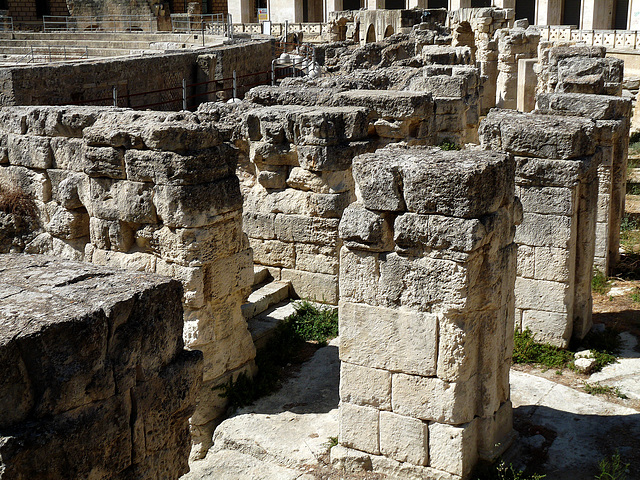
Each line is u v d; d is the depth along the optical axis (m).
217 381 8.58
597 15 45.44
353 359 7.19
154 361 4.48
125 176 8.16
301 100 12.34
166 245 8.08
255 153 10.91
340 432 7.42
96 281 4.47
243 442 7.89
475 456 7.05
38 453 3.81
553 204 9.29
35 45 34.09
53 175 9.68
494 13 34.19
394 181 6.57
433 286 6.62
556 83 15.16
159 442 4.62
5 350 3.66
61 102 20.44
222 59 26.38
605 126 11.55
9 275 4.51
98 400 4.14
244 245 8.73
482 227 6.38
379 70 19.88
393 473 7.20
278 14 52.09
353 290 7.04
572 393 8.70
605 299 11.76
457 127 16.09
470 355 6.77
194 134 7.86
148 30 38.91
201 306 8.19
